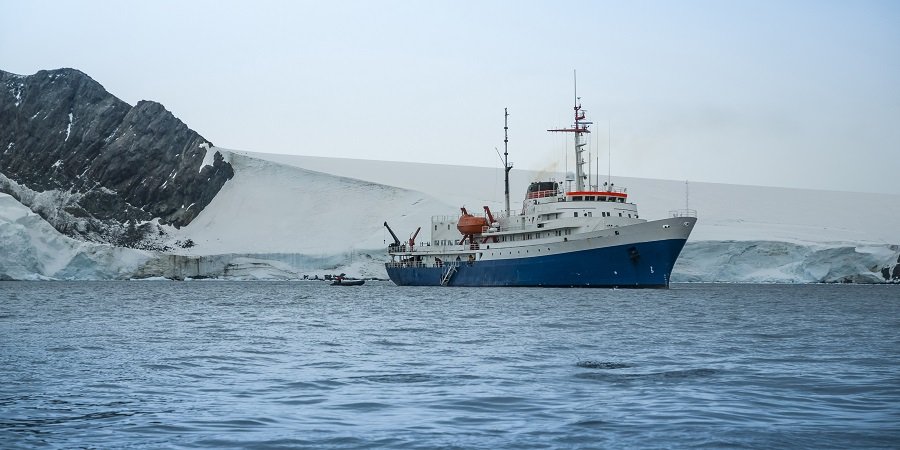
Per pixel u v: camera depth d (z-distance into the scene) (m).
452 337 77.94
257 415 38.38
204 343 72.69
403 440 33.22
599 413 38.56
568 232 182.75
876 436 33.56
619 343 71.94
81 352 64.94
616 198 186.50
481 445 32.41
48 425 36.22
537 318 103.25
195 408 40.25
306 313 117.56
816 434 34.00
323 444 32.66
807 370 53.44
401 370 53.75
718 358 60.66
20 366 56.19
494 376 50.69
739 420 36.84
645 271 173.62
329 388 46.31
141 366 56.25
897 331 86.31
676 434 34.06
